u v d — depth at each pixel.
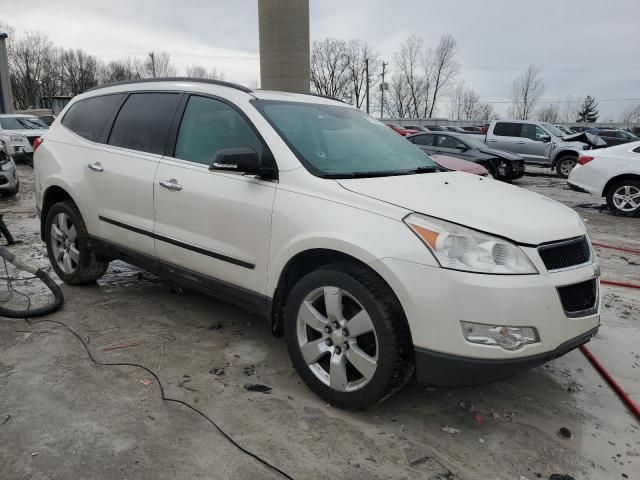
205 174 3.59
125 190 4.11
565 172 16.41
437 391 3.28
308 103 3.97
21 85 71.25
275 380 3.33
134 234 4.09
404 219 2.72
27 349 3.63
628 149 9.95
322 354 3.04
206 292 3.75
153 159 3.96
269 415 2.94
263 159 3.32
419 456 2.65
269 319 3.33
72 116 4.95
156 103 4.14
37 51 74.06
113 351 3.64
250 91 3.71
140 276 5.29
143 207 3.98
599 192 10.13
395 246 2.67
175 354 3.63
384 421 2.94
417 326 2.62
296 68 14.10
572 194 13.07
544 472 2.57
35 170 5.11
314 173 3.15
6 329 3.95
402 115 77.25
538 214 2.97
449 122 65.00
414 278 2.60
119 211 4.21
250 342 3.86
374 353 2.86
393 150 3.94
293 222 3.05
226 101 3.68
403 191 3.00
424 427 2.90
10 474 2.41
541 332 2.59
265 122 3.42
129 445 2.64
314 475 2.49
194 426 2.81
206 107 3.79
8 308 4.29
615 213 10.07
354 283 2.79
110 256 4.51
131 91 4.43
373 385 2.79
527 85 78.56
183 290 4.81
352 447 2.70
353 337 2.87
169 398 3.07
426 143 15.20
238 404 3.04
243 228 3.32
